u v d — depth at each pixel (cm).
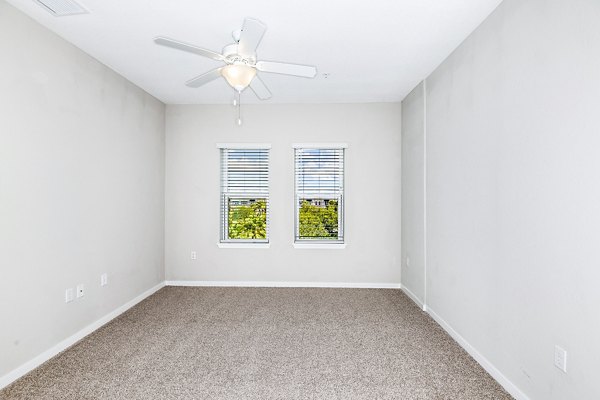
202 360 256
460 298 283
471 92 262
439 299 328
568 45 165
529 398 195
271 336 300
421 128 376
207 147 466
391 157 458
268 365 248
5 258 220
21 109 232
